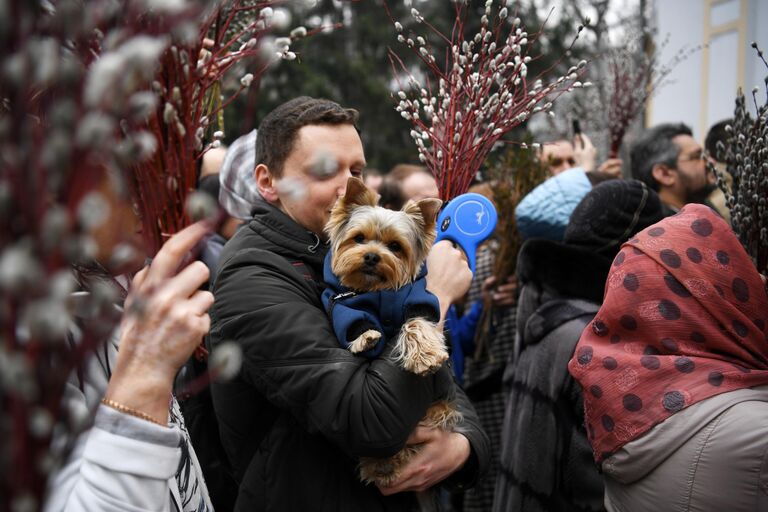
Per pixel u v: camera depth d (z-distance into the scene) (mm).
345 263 1951
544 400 2289
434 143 2252
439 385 1856
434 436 1928
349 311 1818
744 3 4820
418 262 2127
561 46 10172
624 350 1688
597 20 5691
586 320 2301
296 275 1888
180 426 1424
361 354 1791
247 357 1749
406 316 1903
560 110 5816
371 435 1666
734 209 1994
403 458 1879
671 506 1533
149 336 1103
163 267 1101
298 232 1997
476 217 2152
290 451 1832
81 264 1046
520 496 2322
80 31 770
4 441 697
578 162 4176
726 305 1605
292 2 1315
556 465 2236
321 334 1761
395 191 4234
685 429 1514
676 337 1630
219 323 1812
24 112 685
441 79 2219
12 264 597
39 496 721
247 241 1986
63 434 819
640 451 1569
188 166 1239
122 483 1054
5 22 656
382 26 14055
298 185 1134
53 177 670
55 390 743
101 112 675
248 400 1893
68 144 652
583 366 1729
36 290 641
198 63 1242
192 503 1432
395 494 1947
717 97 5082
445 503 3633
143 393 1093
